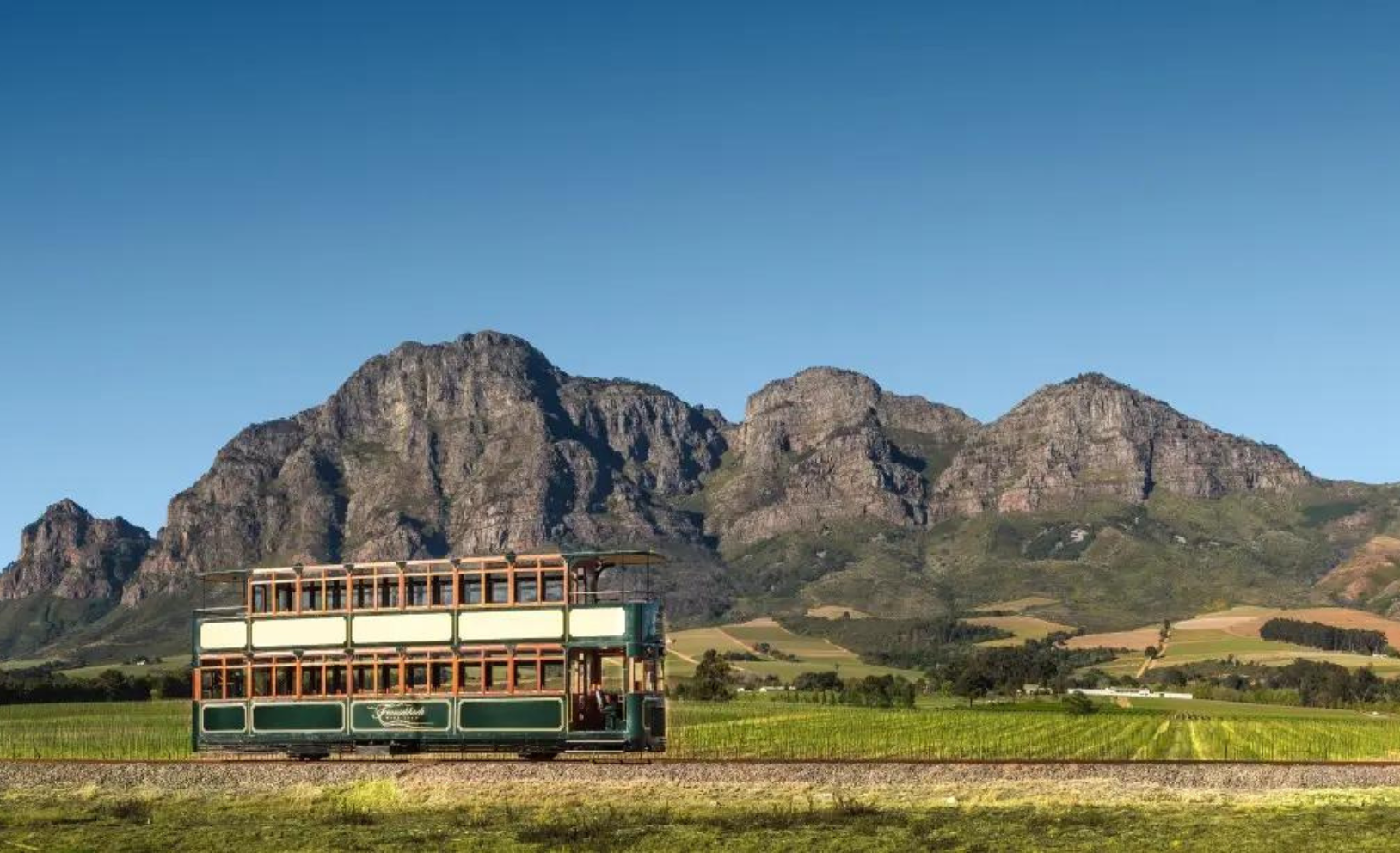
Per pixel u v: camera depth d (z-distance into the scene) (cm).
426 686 6700
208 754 8538
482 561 6725
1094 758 8512
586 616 6538
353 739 6781
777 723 12950
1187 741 11031
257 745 6944
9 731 12112
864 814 5366
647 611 6638
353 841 4888
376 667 6794
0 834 5222
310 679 6919
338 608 6906
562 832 4916
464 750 6775
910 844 4609
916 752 9688
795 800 5900
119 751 9394
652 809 5581
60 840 5050
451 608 6706
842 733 11481
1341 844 4488
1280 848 4425
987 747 10256
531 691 6556
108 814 5844
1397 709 18688
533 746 6625
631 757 6988
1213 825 4950
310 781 6606
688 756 8762
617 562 6725
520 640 6600
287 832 5144
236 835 5091
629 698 6488
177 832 5228
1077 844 4575
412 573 6819
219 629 7094
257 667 6994
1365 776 6706
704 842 4709
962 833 4834
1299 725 13550
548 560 6662
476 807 5788
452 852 4622
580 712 6581
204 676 7138
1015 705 17562
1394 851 4359
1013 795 6038
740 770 6681
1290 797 5841
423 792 6159
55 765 7400
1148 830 4850
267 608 7056
